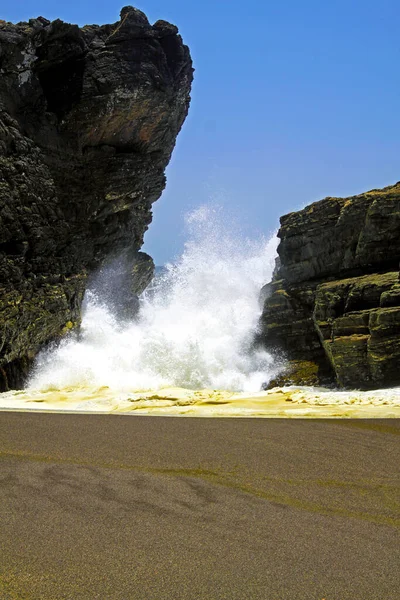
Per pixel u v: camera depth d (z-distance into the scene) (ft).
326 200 55.47
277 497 12.18
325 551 9.52
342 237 54.03
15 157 58.44
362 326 48.03
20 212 57.77
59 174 64.44
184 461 14.76
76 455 15.14
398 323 45.52
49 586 8.20
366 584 8.45
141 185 72.59
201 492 12.35
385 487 13.00
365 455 15.78
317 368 54.08
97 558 9.05
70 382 52.01
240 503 11.74
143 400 31.73
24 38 59.36
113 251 73.05
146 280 82.94
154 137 71.20
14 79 59.82
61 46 63.05
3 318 53.36
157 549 9.41
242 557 9.21
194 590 8.18
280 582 8.45
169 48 69.00
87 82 64.54
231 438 17.70
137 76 65.62
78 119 64.90
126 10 66.90
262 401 29.37
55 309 60.59
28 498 11.62
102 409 29.17
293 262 57.00
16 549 9.26
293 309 56.03
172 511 11.14
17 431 18.34
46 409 28.50
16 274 55.98
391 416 22.84
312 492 12.55
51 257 62.13
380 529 10.55
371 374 46.91
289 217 58.08
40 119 62.64
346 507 11.69
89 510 11.05
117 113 66.03
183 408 27.07
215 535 10.05
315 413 24.13
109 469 13.87
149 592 8.10
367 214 51.80
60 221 63.67
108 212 70.13
